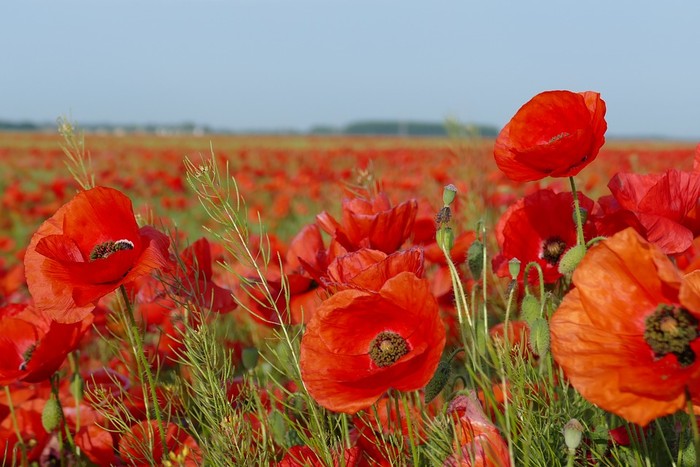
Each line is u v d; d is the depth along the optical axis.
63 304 1.81
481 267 2.02
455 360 2.93
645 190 1.95
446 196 1.77
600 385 1.23
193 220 10.57
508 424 1.50
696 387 1.17
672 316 1.27
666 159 14.54
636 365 1.25
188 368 2.29
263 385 2.52
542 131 1.80
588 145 1.70
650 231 1.82
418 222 2.77
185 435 2.19
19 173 21.66
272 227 8.88
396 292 1.51
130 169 21.14
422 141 55.84
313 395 1.50
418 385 1.41
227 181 1.89
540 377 1.86
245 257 1.92
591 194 5.57
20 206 11.56
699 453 1.27
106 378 2.61
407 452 1.80
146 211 2.69
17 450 2.33
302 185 12.02
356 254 1.85
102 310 2.92
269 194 12.59
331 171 13.32
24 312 2.36
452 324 2.97
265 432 1.94
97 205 1.89
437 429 1.67
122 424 2.09
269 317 2.23
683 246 1.79
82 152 2.52
